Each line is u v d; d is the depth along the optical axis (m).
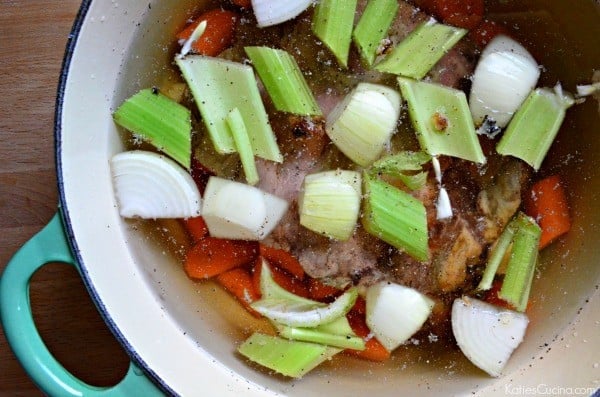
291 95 0.42
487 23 0.44
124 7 0.40
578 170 0.43
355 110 0.42
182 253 0.44
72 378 0.40
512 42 0.44
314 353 0.42
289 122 0.44
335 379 0.43
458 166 0.44
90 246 0.40
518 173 0.44
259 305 0.44
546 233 0.44
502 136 0.43
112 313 0.40
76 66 0.39
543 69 0.44
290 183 0.44
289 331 0.43
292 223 0.44
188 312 0.43
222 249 0.45
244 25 0.44
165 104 0.43
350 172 0.43
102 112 0.41
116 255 0.41
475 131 0.43
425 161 0.43
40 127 0.45
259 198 0.43
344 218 0.42
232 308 0.45
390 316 0.43
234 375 0.41
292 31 0.44
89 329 0.45
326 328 0.43
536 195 0.44
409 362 0.44
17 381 0.45
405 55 0.43
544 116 0.43
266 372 0.42
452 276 0.44
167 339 0.41
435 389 0.42
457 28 0.44
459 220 0.44
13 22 0.45
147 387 0.40
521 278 0.43
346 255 0.44
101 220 0.41
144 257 0.42
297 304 0.44
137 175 0.42
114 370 0.45
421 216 0.43
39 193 0.45
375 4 0.43
